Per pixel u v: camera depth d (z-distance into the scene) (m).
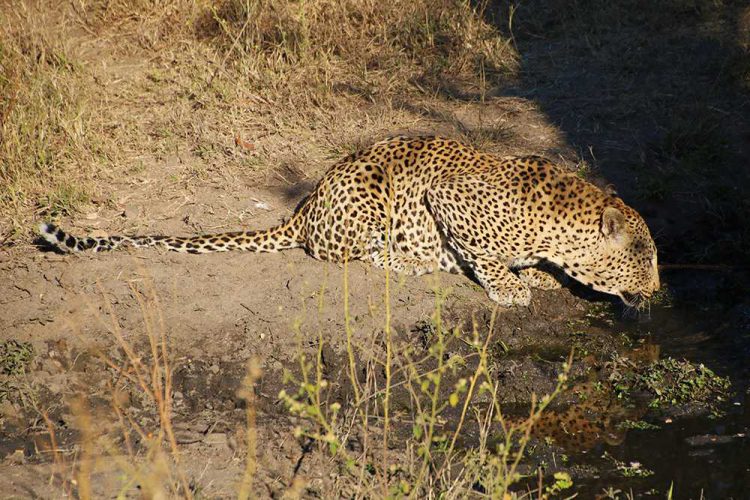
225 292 9.72
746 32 14.98
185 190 11.57
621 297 9.91
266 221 11.05
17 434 8.07
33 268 9.96
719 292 10.51
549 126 13.12
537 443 8.10
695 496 7.43
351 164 10.15
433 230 10.22
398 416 8.38
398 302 9.70
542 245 9.73
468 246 9.92
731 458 7.89
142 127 12.83
